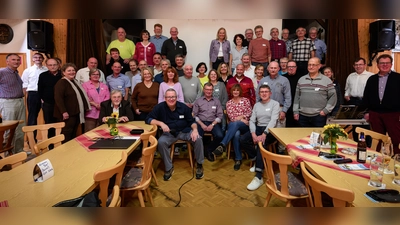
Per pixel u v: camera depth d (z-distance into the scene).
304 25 4.67
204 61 4.82
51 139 2.12
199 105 3.56
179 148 4.02
